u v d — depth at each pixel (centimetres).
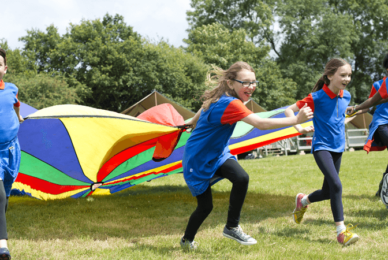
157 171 609
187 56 3156
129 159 525
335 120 359
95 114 399
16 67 2867
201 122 300
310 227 403
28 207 571
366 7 3791
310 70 3516
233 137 536
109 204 591
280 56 3884
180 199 630
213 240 352
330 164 350
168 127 425
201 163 297
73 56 2811
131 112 1717
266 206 531
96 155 479
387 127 457
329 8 3706
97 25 2923
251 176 946
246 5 3888
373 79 3953
